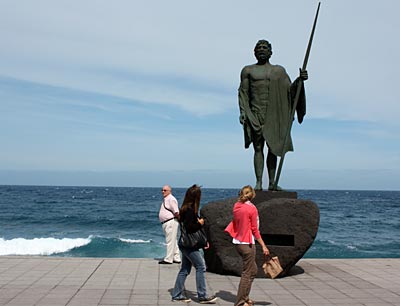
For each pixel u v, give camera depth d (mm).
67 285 7961
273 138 9797
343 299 7254
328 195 157750
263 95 9859
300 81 9477
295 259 8992
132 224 37094
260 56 10016
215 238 9125
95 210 51906
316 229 9047
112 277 8719
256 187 9867
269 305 6859
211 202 9609
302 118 9922
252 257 6555
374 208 67938
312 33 9367
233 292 7668
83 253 20844
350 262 10906
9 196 88938
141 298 7156
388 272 9648
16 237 28500
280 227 9039
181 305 6809
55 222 38219
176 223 10367
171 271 9422
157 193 124438
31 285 7910
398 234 32500
